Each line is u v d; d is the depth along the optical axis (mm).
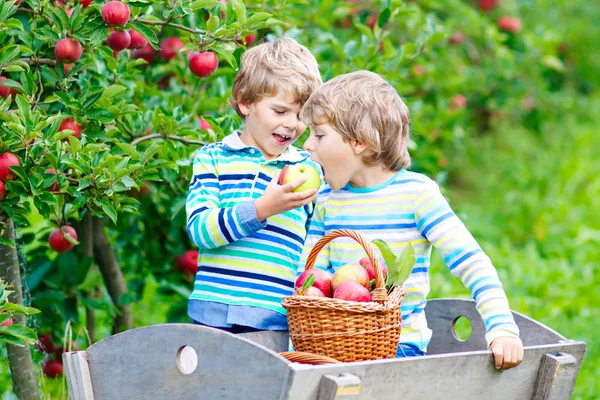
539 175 10055
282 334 3051
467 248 2914
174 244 4582
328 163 2979
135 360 2650
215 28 3412
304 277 2752
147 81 4598
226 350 2451
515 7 8883
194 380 2527
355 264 2795
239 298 3031
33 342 3115
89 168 3199
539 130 10148
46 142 3137
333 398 2303
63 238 3820
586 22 13766
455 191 10258
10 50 3314
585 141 11609
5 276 3562
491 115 9273
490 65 8016
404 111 3062
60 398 4258
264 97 3088
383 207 3033
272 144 3139
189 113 4336
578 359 3004
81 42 3395
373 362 2439
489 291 2846
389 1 4547
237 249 3062
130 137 3939
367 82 3018
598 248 8133
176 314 4660
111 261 4504
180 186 4152
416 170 5770
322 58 5133
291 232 3148
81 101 3453
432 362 2592
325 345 2592
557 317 6184
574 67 13445
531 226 8719
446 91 7109
